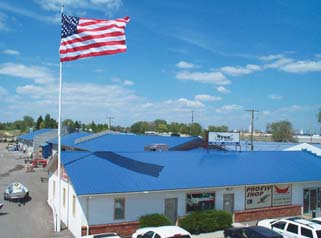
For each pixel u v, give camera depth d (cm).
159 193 2531
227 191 2770
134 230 2412
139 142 4947
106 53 2395
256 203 2892
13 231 2438
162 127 16812
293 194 3064
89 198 2330
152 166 2792
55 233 2420
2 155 8450
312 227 2033
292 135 11888
